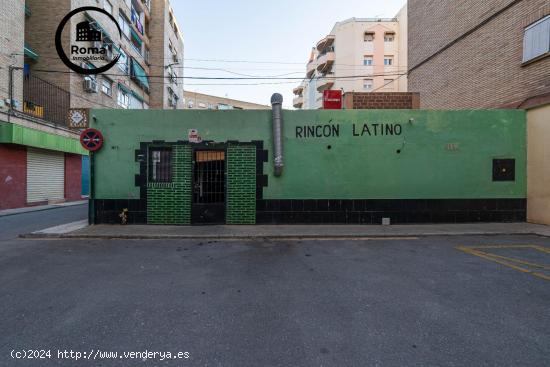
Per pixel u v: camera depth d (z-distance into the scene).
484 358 2.25
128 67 21.44
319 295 3.45
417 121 8.12
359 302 3.25
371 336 2.56
